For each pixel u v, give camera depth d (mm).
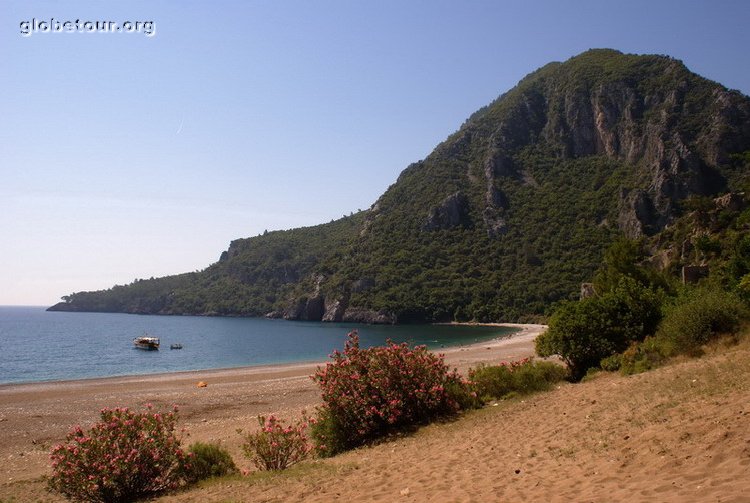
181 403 25547
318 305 148875
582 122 153625
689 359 13430
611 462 6105
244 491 8422
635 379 11938
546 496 5449
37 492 11633
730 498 4121
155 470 9711
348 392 12328
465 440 9836
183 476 10375
